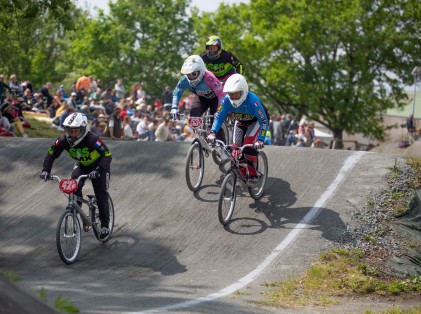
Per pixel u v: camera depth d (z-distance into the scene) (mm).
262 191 17484
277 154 20000
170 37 90938
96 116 33312
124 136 32312
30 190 18391
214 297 11719
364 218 16156
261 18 58844
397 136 61500
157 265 14211
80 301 10406
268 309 11039
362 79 53938
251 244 15258
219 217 15758
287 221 16281
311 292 12789
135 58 92375
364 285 13156
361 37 53312
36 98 38094
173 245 15297
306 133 42875
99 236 15109
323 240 15242
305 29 54719
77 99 36875
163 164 19391
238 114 16188
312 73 55375
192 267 14141
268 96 60094
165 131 31688
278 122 41844
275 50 57219
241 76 15742
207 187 18062
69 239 14320
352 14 52938
